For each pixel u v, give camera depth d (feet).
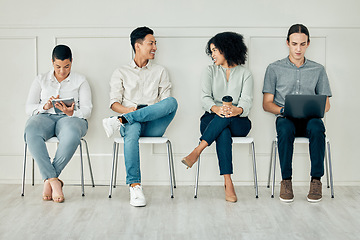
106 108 11.41
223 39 10.45
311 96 9.46
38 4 11.25
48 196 9.70
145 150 11.35
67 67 10.32
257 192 10.00
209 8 11.21
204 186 11.26
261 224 8.01
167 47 11.28
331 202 9.57
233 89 10.50
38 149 9.50
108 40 11.30
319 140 9.55
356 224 8.00
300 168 11.32
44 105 10.07
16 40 11.34
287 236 7.38
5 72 11.39
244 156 11.32
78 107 10.82
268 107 10.69
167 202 9.57
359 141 11.35
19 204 9.36
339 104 11.30
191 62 11.30
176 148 11.39
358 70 11.27
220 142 9.71
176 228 7.79
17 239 7.23
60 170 9.70
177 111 11.36
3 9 11.28
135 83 10.79
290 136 9.67
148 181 11.39
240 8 11.19
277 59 11.24
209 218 8.38
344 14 11.18
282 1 11.16
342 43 11.24
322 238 7.28
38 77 10.71
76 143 9.75
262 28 11.19
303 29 10.39
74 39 11.30
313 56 11.25
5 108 11.45
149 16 11.24
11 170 11.51
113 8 11.24
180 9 11.22
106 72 11.35
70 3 11.25
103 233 7.51
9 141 11.48
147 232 7.57
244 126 10.10
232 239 7.25
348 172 11.39
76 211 8.83
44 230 7.67
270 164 11.00
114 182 11.17
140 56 10.78
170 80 11.33
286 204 9.41
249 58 11.25
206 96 10.48
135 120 9.61
